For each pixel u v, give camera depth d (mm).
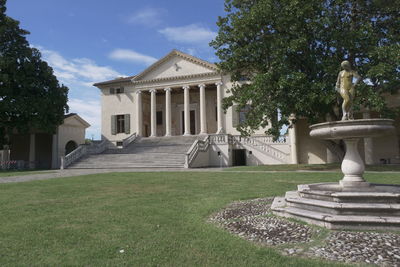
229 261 4066
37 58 32750
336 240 4820
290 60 20109
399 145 27469
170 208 7875
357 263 3924
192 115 41094
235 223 6219
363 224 5316
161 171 21000
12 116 31328
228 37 22750
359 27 20578
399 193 5828
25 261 4199
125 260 4180
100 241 5047
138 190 11539
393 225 5195
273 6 19812
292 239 5020
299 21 18797
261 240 5070
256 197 9516
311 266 3840
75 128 39875
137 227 5918
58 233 5562
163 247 4688
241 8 23250
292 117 23938
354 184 6734
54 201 9188
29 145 40281
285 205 7152
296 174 16641
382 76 17547
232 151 31516
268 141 31297
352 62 20141
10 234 5559
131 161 28375
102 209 7812
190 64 37406
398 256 4098
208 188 11812
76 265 4027
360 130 6465
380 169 18891
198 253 4402
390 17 20609
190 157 26391
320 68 19297
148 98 42500
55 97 33188
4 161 33844
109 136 40531
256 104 20703
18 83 30719
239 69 24281
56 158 36562
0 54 30062
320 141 30031
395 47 17500
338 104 19766
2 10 31344
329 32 19609
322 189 6855
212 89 39875
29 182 14922
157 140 36375
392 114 18344
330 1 21109
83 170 25188
